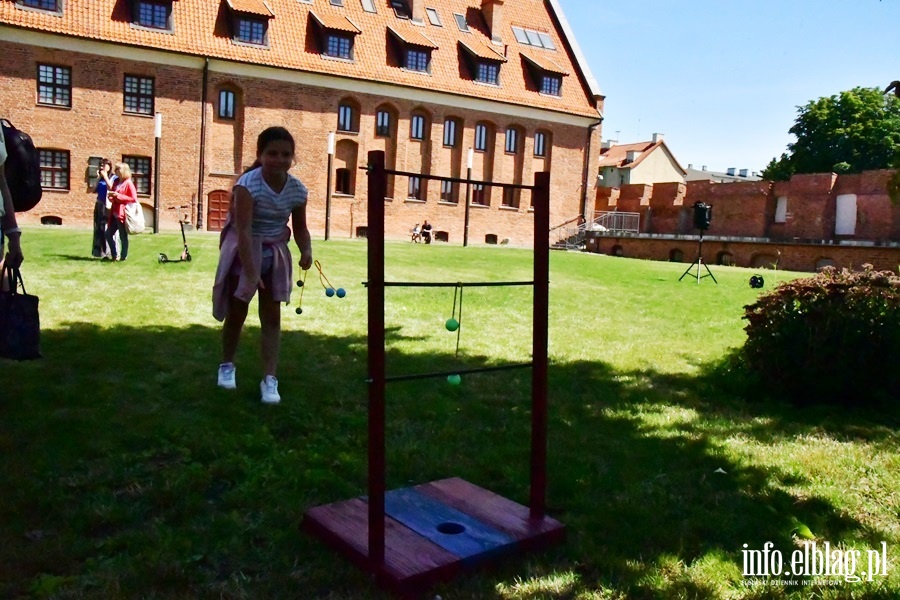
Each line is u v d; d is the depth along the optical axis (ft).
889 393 20.47
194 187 110.93
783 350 20.83
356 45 124.57
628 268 74.38
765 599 9.71
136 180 107.45
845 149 171.22
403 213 128.77
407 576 9.39
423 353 24.57
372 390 9.64
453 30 136.98
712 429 17.65
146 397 17.11
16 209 16.61
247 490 12.36
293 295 35.63
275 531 10.97
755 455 15.80
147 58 106.01
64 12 101.35
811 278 22.16
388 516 11.27
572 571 10.22
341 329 27.63
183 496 12.02
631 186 158.61
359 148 123.34
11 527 10.53
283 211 16.84
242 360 21.45
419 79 127.85
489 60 134.31
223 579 9.64
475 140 135.13
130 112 106.11
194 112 109.91
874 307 20.47
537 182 11.19
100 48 102.68
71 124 102.17
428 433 16.07
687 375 23.77
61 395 16.78
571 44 149.18
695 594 9.74
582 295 45.68
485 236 137.28
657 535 11.46
